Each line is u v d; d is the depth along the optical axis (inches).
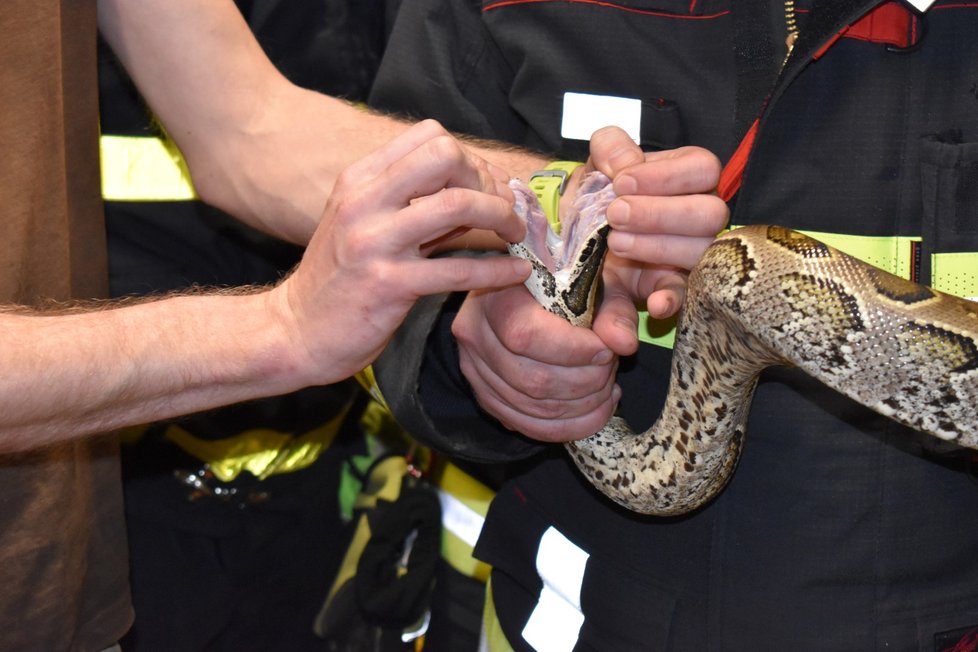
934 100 42.4
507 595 48.1
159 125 52.4
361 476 59.6
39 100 42.3
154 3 47.0
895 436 42.6
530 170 46.4
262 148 47.8
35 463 42.5
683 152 42.2
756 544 43.6
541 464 47.3
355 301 39.6
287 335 40.5
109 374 39.6
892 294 40.8
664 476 43.6
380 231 39.0
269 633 56.7
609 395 43.8
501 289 42.8
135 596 53.9
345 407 56.8
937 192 42.1
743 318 41.4
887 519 42.8
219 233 54.6
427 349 45.4
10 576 42.5
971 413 40.6
